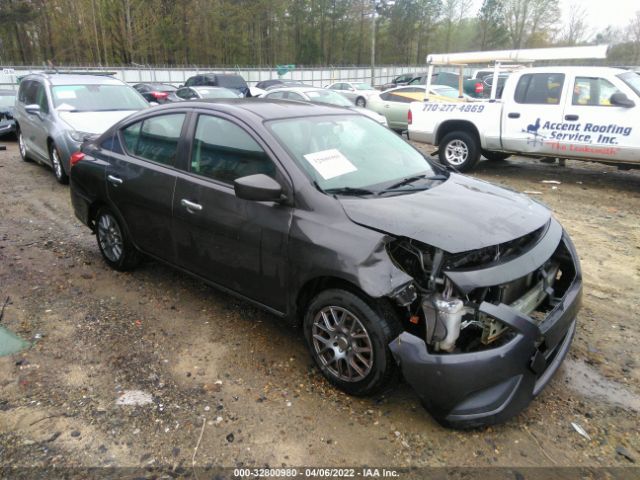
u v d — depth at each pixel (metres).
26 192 7.99
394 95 15.09
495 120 9.15
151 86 21.44
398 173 3.71
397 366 2.88
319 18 59.47
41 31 45.00
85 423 2.88
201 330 3.87
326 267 2.90
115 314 4.12
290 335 3.80
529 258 2.91
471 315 2.68
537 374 2.70
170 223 3.99
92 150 4.87
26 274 4.89
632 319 4.06
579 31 56.94
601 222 6.59
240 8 51.97
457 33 68.69
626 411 3.00
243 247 3.43
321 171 3.32
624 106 7.71
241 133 3.54
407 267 2.86
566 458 2.64
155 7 47.38
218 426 2.86
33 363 3.45
